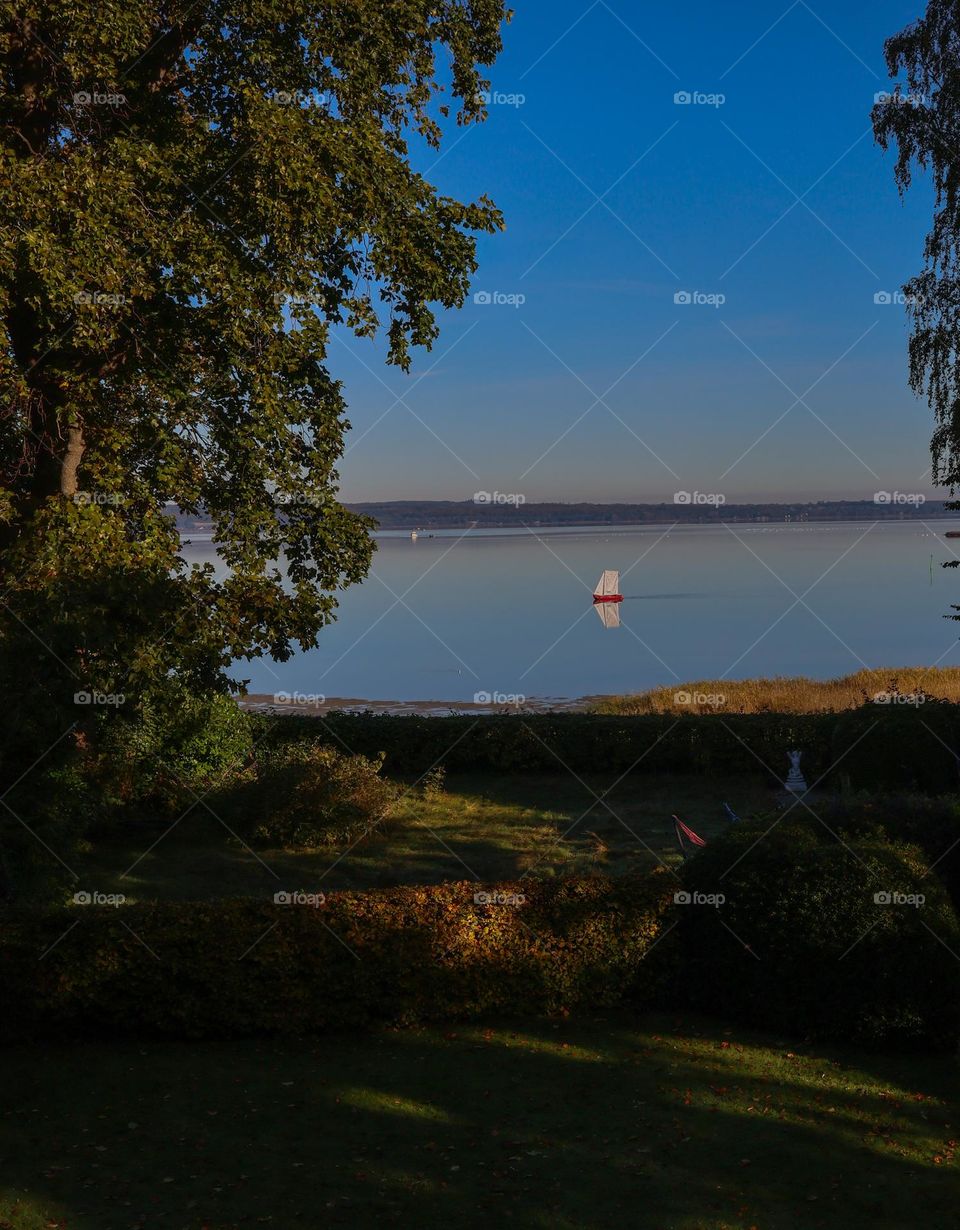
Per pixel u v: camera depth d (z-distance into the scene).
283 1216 6.22
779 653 47.69
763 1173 6.73
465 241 16.11
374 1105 7.73
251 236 14.76
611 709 28.75
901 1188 6.54
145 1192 6.48
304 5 14.52
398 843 16.27
